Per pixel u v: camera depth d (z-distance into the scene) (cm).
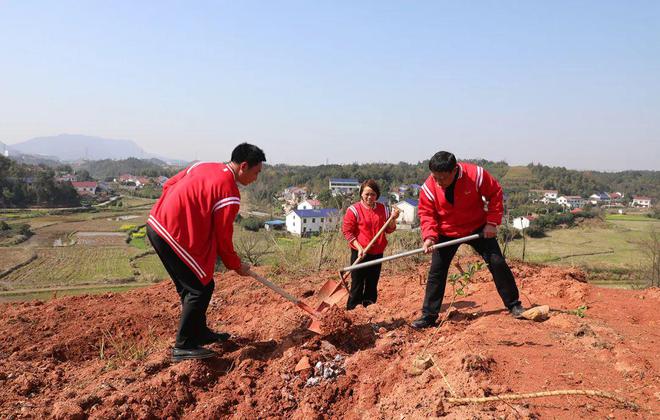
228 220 371
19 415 331
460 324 425
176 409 341
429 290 436
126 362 429
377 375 345
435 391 283
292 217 3928
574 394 262
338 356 385
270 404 338
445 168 392
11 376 397
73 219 6738
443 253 431
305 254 909
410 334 418
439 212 431
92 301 655
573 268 606
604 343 329
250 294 654
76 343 488
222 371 389
